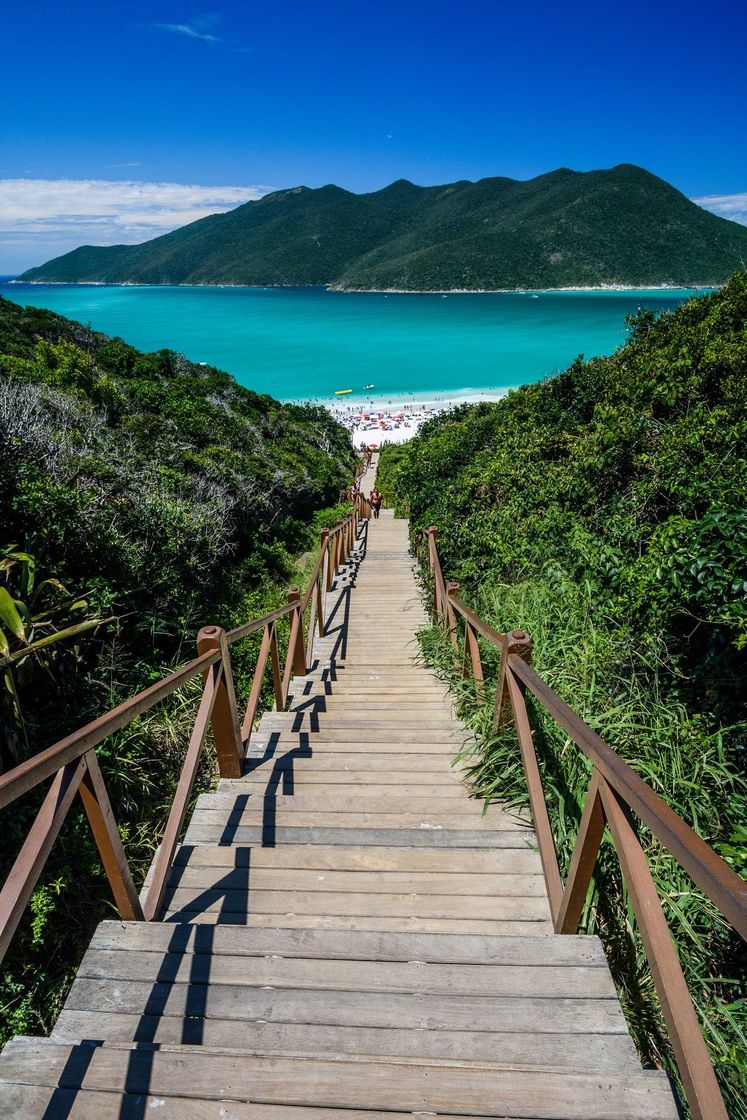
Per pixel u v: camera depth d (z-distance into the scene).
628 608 4.25
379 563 13.90
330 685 5.71
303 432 29.75
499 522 7.98
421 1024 1.79
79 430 9.42
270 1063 1.60
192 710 4.91
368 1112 1.49
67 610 4.74
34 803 3.46
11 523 5.30
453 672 5.30
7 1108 1.52
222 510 10.19
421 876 2.57
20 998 2.79
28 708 4.18
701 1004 2.22
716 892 1.10
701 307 10.34
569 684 3.74
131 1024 1.82
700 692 3.62
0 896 1.49
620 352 12.05
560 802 2.79
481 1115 1.48
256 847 2.76
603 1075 1.56
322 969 2.00
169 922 2.29
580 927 2.30
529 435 10.69
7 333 21.52
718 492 4.45
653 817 1.37
